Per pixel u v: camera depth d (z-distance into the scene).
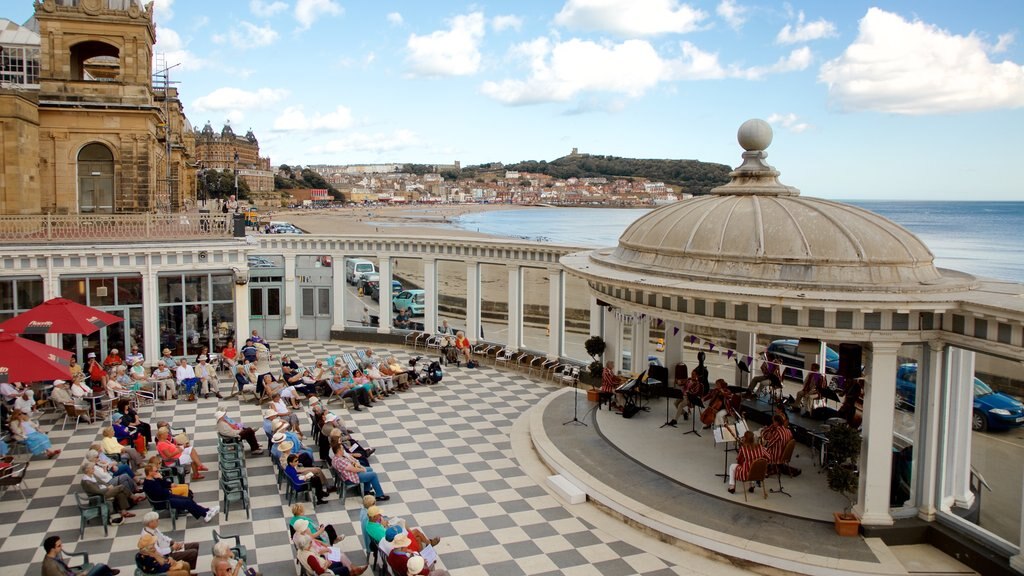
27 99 27.88
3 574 12.47
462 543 14.23
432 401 24.38
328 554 12.18
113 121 29.97
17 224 25.23
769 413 19.66
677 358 23.28
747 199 16.70
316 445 19.62
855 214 15.57
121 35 30.08
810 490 15.87
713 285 14.79
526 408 23.67
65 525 14.60
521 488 17.03
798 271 14.64
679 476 16.61
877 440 13.54
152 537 11.81
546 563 13.47
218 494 16.28
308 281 34.50
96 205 30.33
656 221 18.06
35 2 28.70
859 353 17.81
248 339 28.38
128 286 26.61
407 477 17.64
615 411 21.75
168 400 23.88
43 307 20.86
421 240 32.50
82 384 21.41
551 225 197.75
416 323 38.19
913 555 13.24
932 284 14.08
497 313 51.75
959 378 13.70
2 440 16.83
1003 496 15.82
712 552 13.66
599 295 19.12
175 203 48.84
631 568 13.33
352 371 24.56
